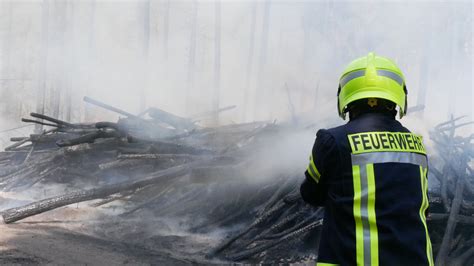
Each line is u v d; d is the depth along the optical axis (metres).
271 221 6.18
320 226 5.76
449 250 5.35
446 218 5.60
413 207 1.98
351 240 1.98
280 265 5.46
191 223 6.87
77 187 8.43
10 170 8.73
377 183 1.99
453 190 6.16
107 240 5.65
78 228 6.16
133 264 4.71
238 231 6.10
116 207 7.61
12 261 4.25
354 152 2.04
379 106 2.20
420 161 2.10
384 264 1.91
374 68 2.22
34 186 8.70
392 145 2.06
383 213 1.96
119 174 8.22
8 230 5.39
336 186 2.06
